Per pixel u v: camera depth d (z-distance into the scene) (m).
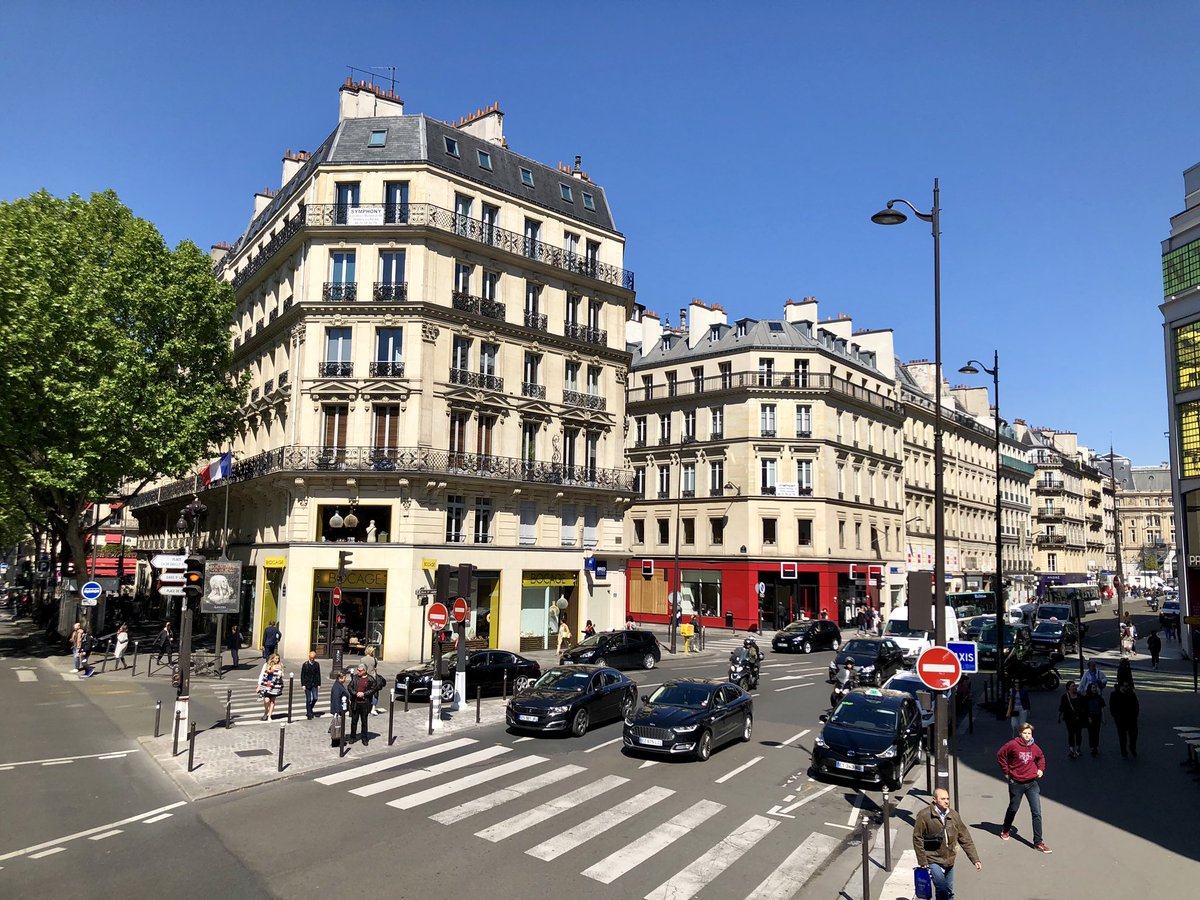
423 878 9.55
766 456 51.50
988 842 11.26
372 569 30.75
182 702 16.39
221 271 47.41
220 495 39.88
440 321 32.31
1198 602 34.38
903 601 57.31
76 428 31.78
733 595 50.94
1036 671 26.48
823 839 11.37
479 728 18.83
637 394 58.12
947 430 70.44
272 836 10.98
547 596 35.53
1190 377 34.50
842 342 58.94
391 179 33.00
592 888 9.38
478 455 33.03
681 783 14.11
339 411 31.88
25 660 32.03
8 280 29.88
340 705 16.52
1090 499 109.88
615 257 40.06
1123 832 11.68
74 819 11.67
